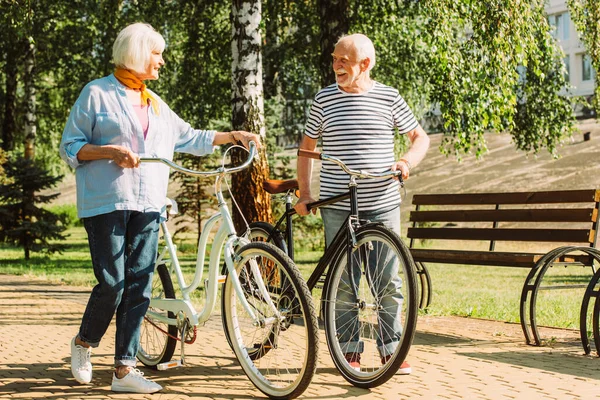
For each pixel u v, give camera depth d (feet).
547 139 51.44
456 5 30.19
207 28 54.13
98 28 60.80
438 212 24.88
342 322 14.66
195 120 55.62
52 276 40.29
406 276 13.17
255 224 16.66
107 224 13.64
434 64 31.78
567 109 50.62
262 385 13.44
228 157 30.78
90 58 64.18
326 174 15.23
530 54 32.65
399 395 13.16
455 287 38.70
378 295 14.44
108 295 13.70
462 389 13.51
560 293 35.19
